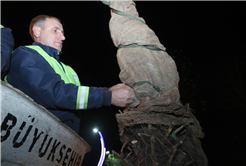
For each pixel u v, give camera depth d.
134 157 1.56
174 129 1.58
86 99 1.45
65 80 1.82
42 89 1.38
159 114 1.50
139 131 1.54
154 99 1.50
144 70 1.62
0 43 1.41
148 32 1.79
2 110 1.07
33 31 2.12
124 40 1.74
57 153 1.47
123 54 1.73
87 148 1.94
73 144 1.63
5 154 1.11
